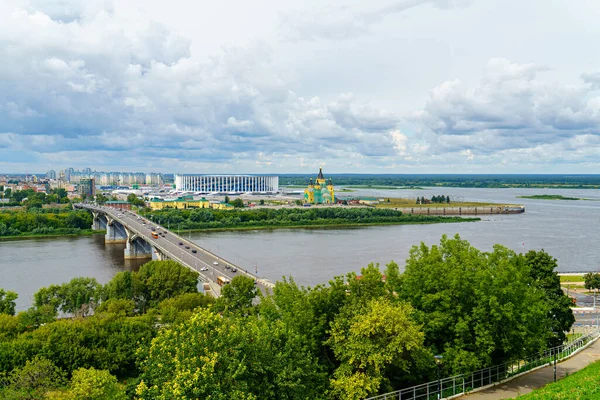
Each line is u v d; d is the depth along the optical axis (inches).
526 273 3250.5
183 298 5142.7
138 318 4384.8
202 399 2052.2
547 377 3095.5
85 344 3912.4
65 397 2684.5
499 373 3011.8
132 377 3875.5
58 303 5664.4
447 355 2753.4
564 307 3875.5
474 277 2913.4
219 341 2218.3
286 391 2258.9
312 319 2709.2
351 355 2507.4
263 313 3014.3
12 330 4387.3
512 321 2851.9
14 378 3063.5
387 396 2518.5
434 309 2928.2
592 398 2409.0
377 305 2564.0
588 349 3895.2
